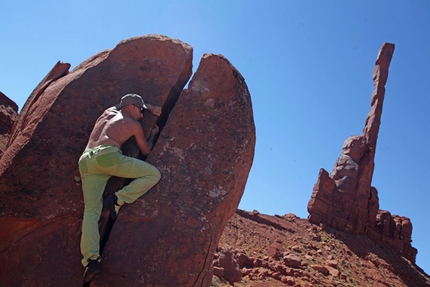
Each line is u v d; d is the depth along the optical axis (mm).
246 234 37312
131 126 5906
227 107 6590
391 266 42062
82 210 5738
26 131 6145
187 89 6680
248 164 6551
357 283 33625
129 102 6039
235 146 6340
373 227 51906
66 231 5613
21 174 5723
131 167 5691
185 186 6008
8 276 5398
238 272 25922
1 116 20812
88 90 6414
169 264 5551
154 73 6770
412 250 54375
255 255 32844
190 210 5871
